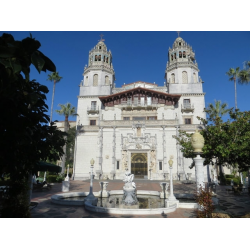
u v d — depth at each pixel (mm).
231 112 14125
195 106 44000
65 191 21000
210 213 8219
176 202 13109
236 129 12508
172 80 47938
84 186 26422
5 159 4949
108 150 39000
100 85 47562
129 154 38062
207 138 14164
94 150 40781
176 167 36688
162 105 41750
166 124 38906
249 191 19750
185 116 43500
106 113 42844
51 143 9336
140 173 37219
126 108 42406
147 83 52000
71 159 55812
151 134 38844
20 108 4895
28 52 3822
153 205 14000
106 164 38406
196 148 11914
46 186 22312
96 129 41750
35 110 6996
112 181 33156
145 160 37781
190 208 12539
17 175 6598
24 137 5172
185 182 31250
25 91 5035
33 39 3797
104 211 11078
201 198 8695
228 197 18047
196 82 46875
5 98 4336
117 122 40062
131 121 39781
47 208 12375
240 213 11312
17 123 4699
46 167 19891
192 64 47344
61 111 40781
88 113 45625
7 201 7496
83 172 39750
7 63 3451
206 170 36969
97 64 49500
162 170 36875
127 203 14062
